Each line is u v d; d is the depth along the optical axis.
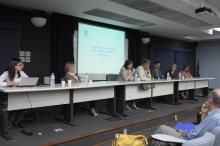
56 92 3.04
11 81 3.07
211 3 4.54
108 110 3.91
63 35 5.05
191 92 5.97
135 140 2.14
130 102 4.51
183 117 4.42
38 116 3.49
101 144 2.76
